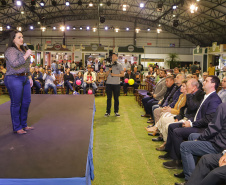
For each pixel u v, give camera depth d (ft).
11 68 8.42
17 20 86.43
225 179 6.20
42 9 81.92
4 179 5.13
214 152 7.80
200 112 9.73
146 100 20.04
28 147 7.12
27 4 71.51
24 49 8.79
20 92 8.55
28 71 8.88
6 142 7.59
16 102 8.54
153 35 102.63
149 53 103.04
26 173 5.39
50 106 14.33
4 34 89.86
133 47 57.00
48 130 8.96
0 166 5.77
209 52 53.52
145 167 10.12
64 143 7.45
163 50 103.09
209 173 6.42
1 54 83.71
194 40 100.68
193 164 8.30
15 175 5.29
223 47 49.73
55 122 10.21
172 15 80.64
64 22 99.55
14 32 8.30
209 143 7.93
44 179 5.14
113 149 12.28
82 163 5.91
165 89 17.56
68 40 102.63
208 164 7.04
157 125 13.12
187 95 11.28
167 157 10.92
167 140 10.71
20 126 8.68
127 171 9.71
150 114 19.01
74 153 6.59
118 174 9.43
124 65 50.47
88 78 31.35
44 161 6.06
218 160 6.98
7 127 9.47
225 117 7.53
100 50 60.44
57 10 87.76
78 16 99.60
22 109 8.96
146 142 13.51
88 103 15.55
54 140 7.75
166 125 11.63
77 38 102.58
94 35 102.58
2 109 13.29
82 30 102.27
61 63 63.00
